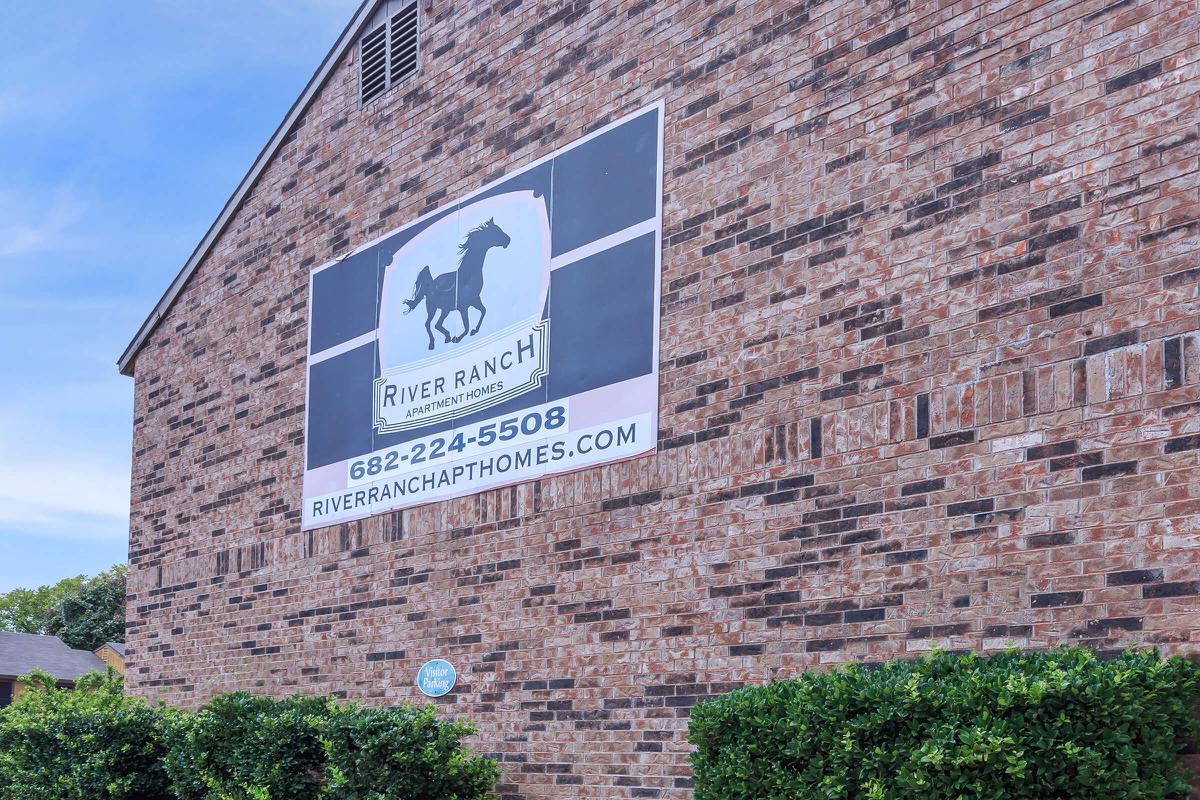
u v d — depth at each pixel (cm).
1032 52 766
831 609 816
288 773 1088
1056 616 703
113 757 1274
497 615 1063
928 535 771
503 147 1151
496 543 1077
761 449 878
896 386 804
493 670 1058
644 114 1015
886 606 786
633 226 1006
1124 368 694
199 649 1434
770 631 851
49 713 1375
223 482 1445
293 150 1427
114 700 1470
